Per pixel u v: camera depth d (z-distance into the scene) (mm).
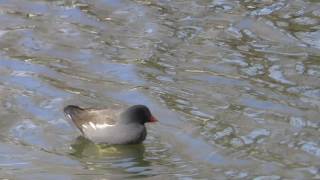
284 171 15062
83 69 18906
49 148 15891
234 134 16312
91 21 21234
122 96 17734
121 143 16031
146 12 21734
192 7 22062
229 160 15453
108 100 17562
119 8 21922
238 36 20562
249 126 16578
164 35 20562
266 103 17422
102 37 20422
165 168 15266
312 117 16875
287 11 21828
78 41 20188
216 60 19344
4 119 16812
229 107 17281
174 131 16469
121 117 16094
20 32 20594
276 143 15992
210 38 20422
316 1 22203
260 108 17234
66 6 22016
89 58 19375
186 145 16016
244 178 14836
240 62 19266
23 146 15898
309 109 17188
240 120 16797
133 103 17438
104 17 21453
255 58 19469
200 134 16328
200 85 18203
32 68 18875
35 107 17266
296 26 21062
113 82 18328
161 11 21828
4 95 17688
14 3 22219
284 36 20562
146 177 14969
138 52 19688
